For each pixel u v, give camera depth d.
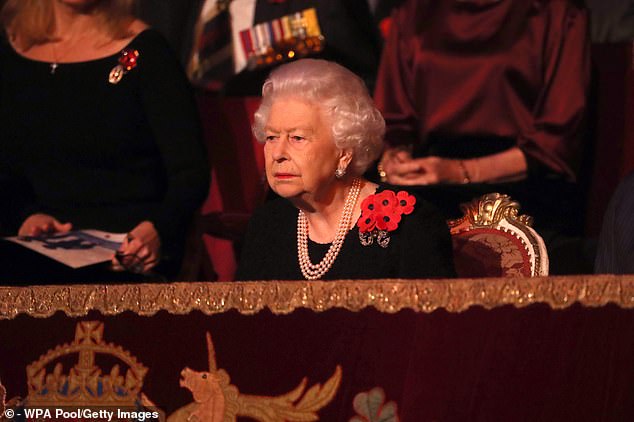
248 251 9.56
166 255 13.84
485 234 9.55
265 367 6.69
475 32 16.97
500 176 16.28
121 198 14.33
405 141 17.00
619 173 16.84
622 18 19.17
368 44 19.22
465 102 16.78
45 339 6.93
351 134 8.46
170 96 14.48
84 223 14.16
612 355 6.40
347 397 6.62
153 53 14.61
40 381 6.92
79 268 12.83
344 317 6.61
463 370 6.51
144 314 6.70
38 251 12.63
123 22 14.88
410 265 8.70
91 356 6.87
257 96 19.23
